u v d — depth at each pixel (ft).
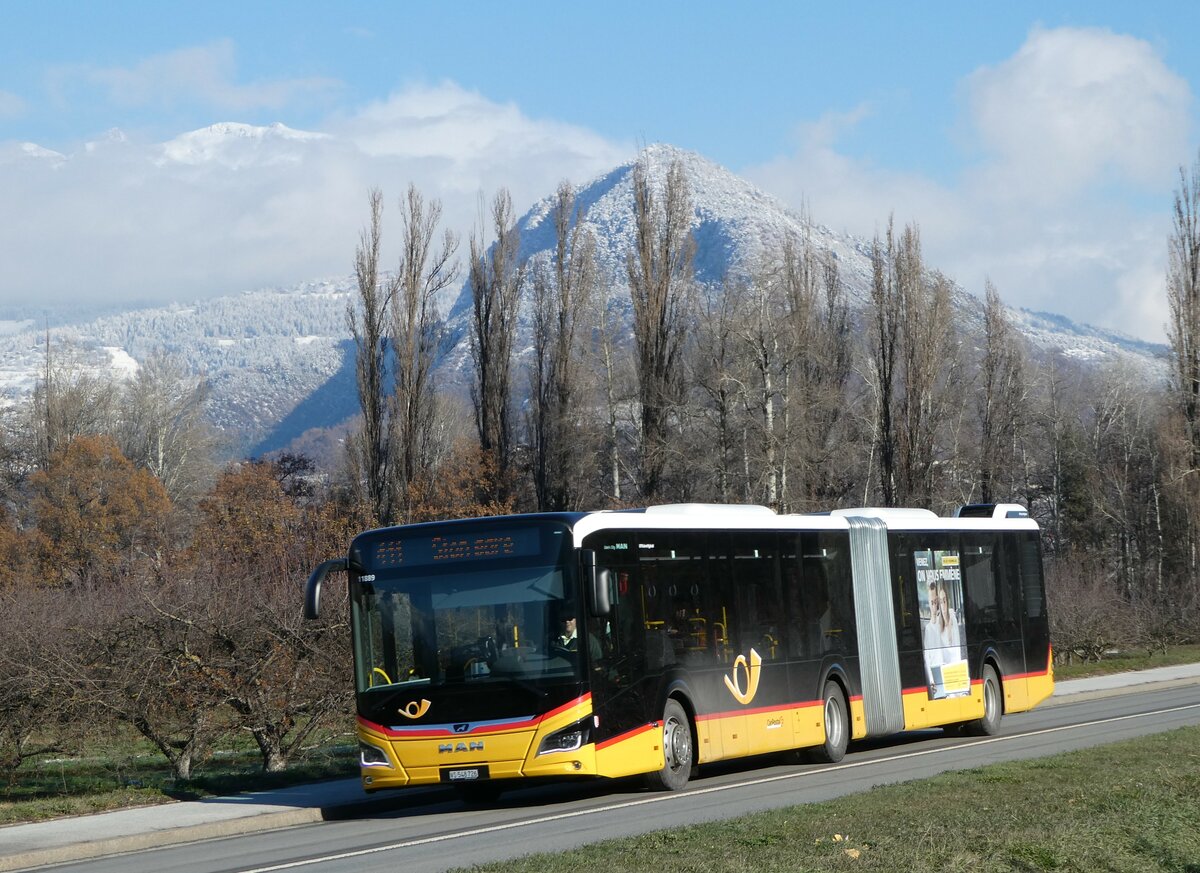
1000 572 93.25
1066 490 326.65
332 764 77.41
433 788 68.69
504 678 57.88
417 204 182.91
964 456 273.33
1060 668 156.76
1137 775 55.98
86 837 54.49
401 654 59.41
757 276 219.61
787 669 71.10
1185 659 167.73
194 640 74.54
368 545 60.95
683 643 64.13
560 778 57.47
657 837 42.86
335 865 44.47
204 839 56.29
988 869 35.35
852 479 240.12
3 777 81.25
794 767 72.23
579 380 213.66
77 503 225.35
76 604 81.71
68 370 322.34
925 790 52.90
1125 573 284.41
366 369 180.24
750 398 206.39
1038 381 342.23
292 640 75.97
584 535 59.11
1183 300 242.99
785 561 72.59
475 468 188.44
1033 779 55.57
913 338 217.15
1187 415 242.37
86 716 73.00
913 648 82.33
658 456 201.26
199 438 329.72
